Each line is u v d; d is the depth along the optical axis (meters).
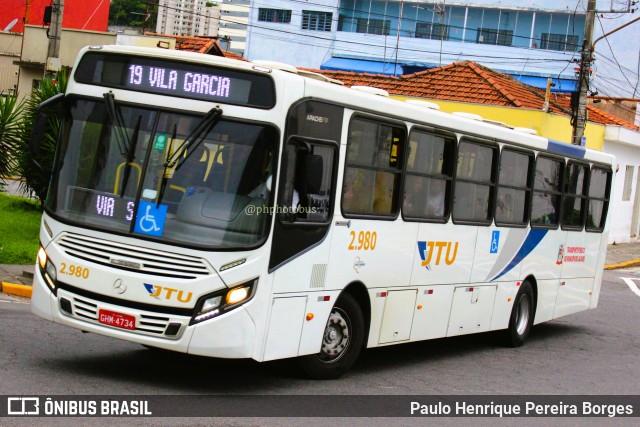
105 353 10.34
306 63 64.94
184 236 8.41
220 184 8.52
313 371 9.83
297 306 9.10
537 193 14.52
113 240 8.56
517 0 60.94
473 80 31.55
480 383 11.15
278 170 8.63
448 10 62.34
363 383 10.26
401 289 10.95
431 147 11.34
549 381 11.77
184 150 8.59
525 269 14.41
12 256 16.31
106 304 8.52
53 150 20.06
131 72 8.88
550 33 60.88
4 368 8.89
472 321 12.91
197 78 8.69
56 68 21.50
